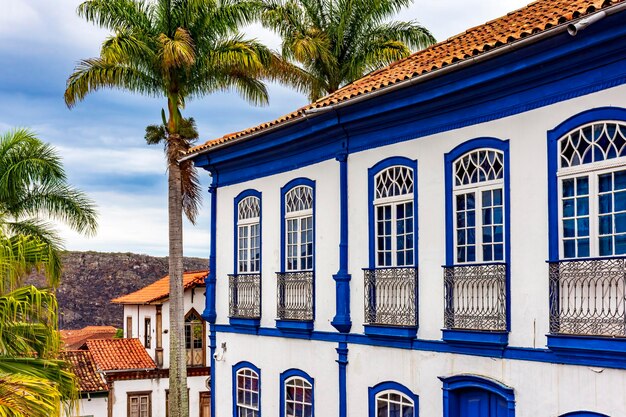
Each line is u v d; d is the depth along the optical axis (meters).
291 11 21.45
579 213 8.89
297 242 13.96
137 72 18.70
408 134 11.38
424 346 10.84
